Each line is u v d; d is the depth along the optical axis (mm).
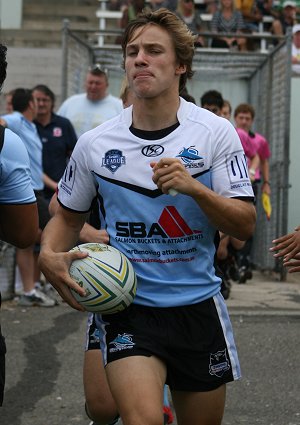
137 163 3773
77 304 3744
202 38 15508
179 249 3797
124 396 3527
